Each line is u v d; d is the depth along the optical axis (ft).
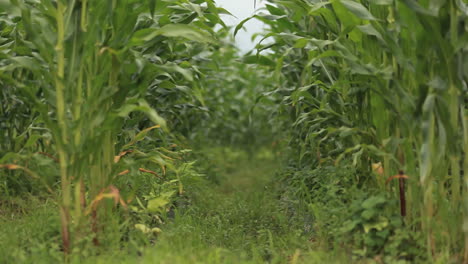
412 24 10.68
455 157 10.75
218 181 24.45
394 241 11.14
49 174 11.60
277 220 16.85
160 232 13.73
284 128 24.90
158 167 17.90
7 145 17.70
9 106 17.37
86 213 11.80
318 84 14.78
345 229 11.84
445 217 11.19
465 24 10.31
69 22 11.02
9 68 11.01
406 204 12.16
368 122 13.43
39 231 12.39
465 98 11.40
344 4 11.09
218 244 14.74
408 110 11.22
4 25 16.47
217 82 29.78
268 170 26.32
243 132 32.91
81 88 11.56
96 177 12.71
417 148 11.14
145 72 12.00
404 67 10.95
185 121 23.09
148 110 10.68
